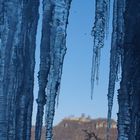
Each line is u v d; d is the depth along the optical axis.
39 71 9.07
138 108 7.86
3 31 9.50
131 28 8.33
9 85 9.27
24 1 9.71
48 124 8.77
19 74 9.44
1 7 9.62
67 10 9.42
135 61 8.13
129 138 7.94
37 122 8.84
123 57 8.48
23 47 9.52
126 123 8.01
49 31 9.27
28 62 9.60
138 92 7.92
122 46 8.86
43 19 9.35
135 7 8.32
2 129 9.05
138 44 8.16
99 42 9.98
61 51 9.22
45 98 8.91
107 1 10.02
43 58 9.14
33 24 9.76
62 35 9.28
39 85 8.98
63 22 9.34
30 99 9.52
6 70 9.38
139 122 7.82
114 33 9.52
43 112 8.88
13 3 9.63
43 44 9.23
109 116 9.70
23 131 9.24
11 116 9.20
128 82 8.13
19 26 9.63
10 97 9.27
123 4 9.45
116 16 9.51
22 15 9.64
